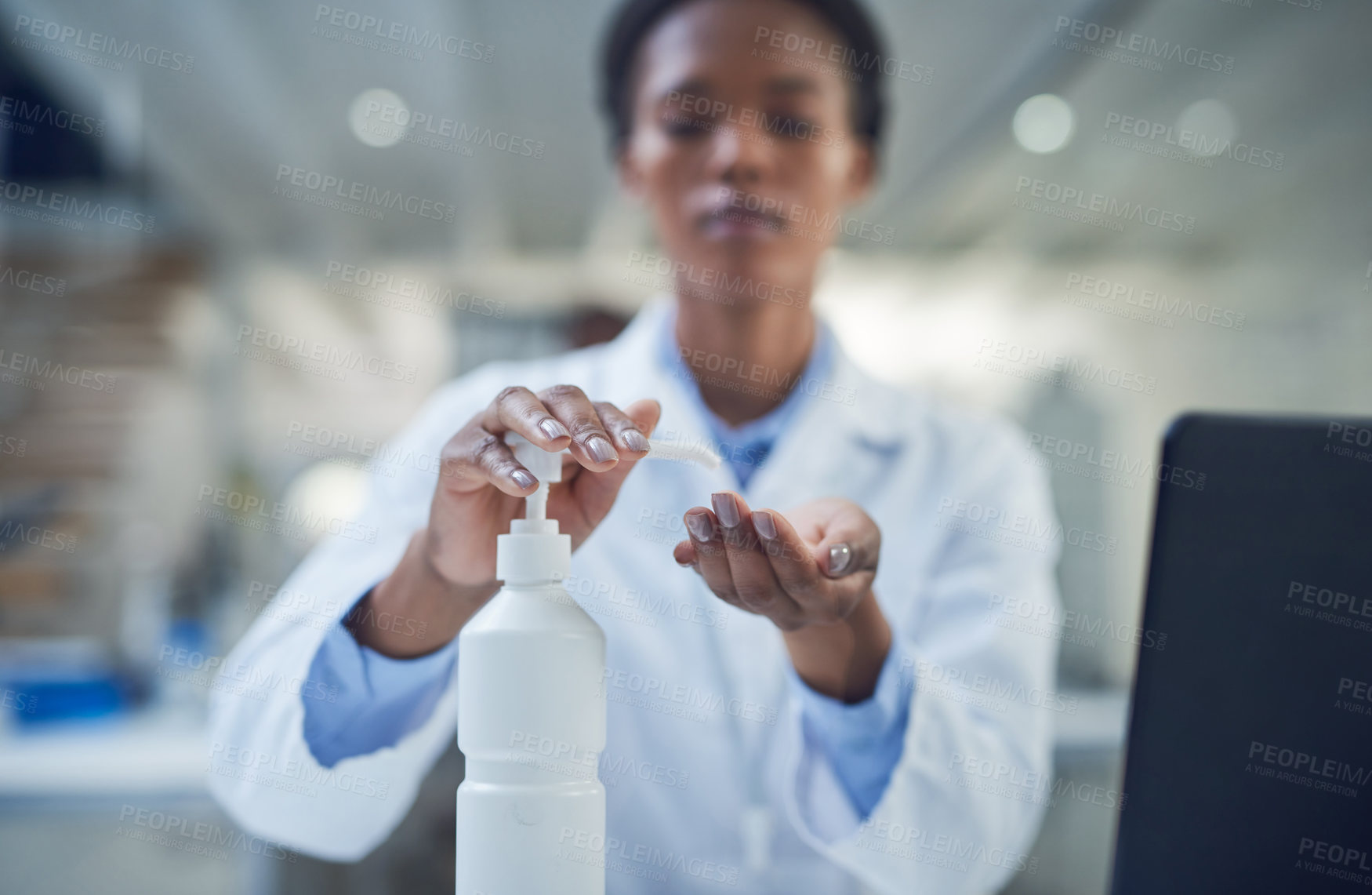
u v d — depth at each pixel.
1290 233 2.63
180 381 2.54
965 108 2.14
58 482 2.40
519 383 1.07
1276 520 0.46
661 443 0.41
